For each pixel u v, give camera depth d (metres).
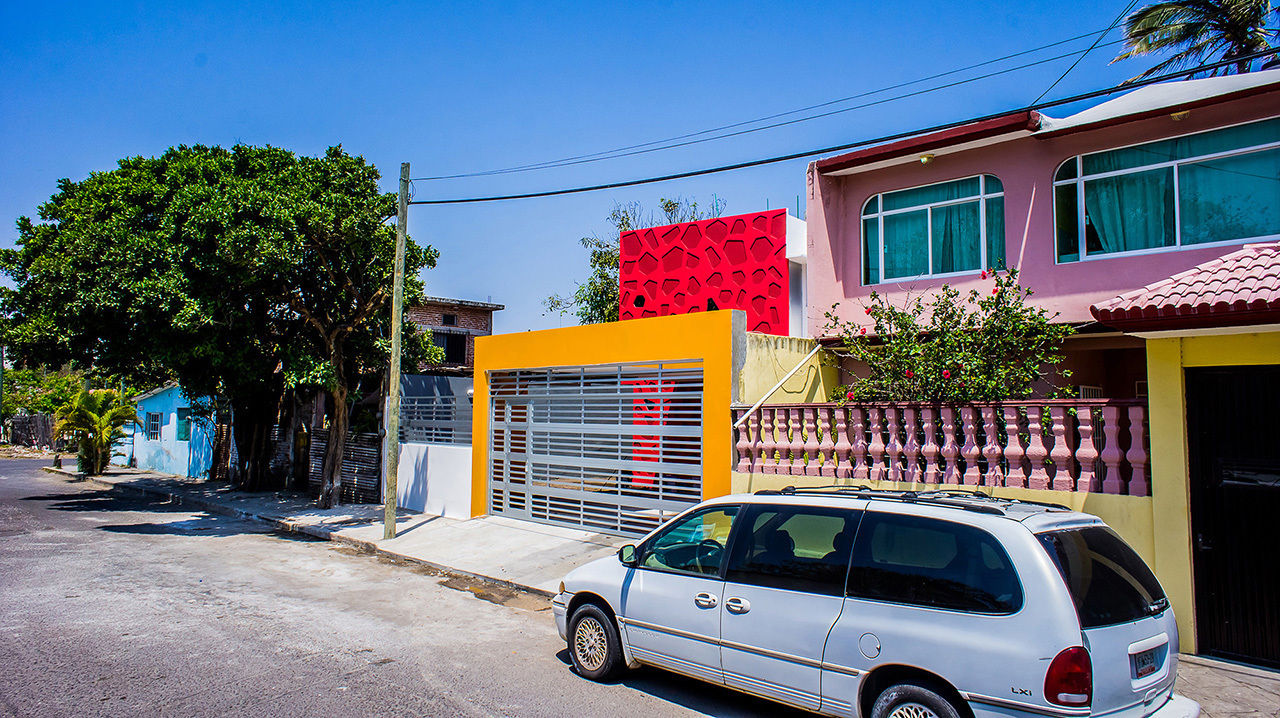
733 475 10.37
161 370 18.66
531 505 13.88
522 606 9.16
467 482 15.18
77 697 5.79
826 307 12.30
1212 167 9.41
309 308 16.94
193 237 13.61
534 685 6.22
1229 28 17.89
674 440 11.54
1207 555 6.65
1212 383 6.71
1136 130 9.89
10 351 16.62
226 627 7.87
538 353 13.70
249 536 14.48
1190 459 6.74
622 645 6.19
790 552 5.27
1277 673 6.21
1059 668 3.93
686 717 5.56
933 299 11.34
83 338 15.00
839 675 4.76
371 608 8.88
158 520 16.66
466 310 32.66
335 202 14.76
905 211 11.93
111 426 28.78
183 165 15.34
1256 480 6.44
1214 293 6.39
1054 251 10.42
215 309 14.13
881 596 4.70
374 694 5.93
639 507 11.97
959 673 4.23
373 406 20.22
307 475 20.97
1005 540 4.32
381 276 16.77
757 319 14.30
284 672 6.44
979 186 11.20
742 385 10.70
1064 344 10.63
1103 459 7.20
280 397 21.89
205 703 5.69
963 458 8.18
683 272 15.46
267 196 13.94
